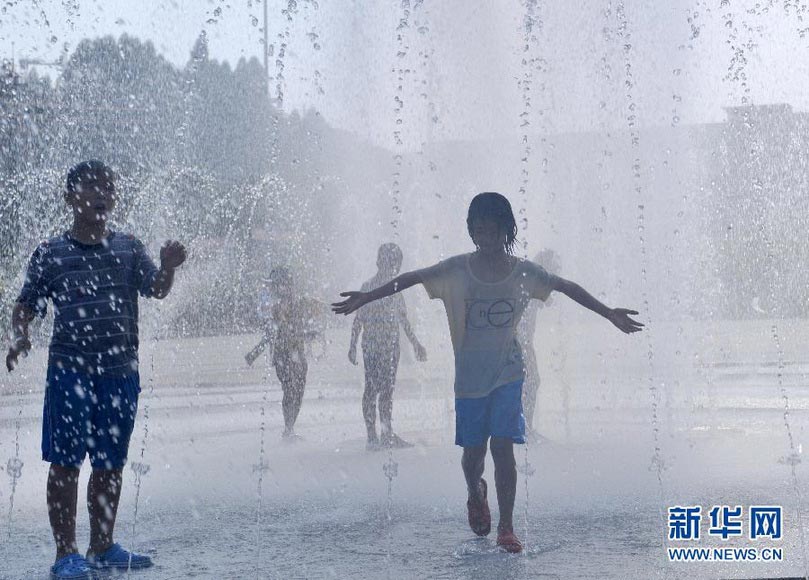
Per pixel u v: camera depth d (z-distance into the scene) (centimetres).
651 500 520
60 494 431
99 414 438
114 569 414
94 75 1139
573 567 392
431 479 613
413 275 451
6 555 450
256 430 891
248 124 1150
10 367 443
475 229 450
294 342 818
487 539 448
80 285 439
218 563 417
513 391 441
